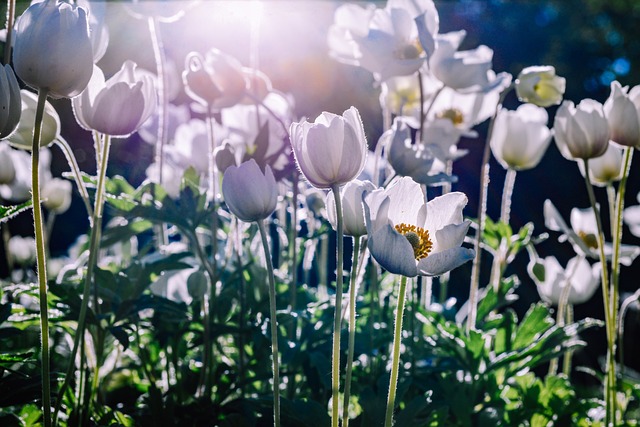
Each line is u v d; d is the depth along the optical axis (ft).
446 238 1.43
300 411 1.73
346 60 2.32
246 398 1.89
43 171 2.79
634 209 2.89
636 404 2.92
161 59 2.30
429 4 2.15
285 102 2.41
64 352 2.45
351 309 1.48
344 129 1.45
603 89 12.84
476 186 7.84
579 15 13.17
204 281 2.00
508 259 2.39
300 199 2.44
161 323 2.02
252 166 1.53
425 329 2.29
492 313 2.42
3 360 1.65
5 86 1.42
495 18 12.67
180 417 1.88
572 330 2.08
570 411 2.06
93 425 1.84
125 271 2.00
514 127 2.39
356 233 1.50
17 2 3.97
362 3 5.86
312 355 1.94
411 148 1.95
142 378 2.22
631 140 1.91
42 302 1.47
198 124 2.55
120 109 1.63
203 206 2.01
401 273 1.37
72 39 1.44
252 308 2.03
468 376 2.19
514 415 2.03
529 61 12.65
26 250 3.00
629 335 4.77
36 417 1.85
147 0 2.05
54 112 1.88
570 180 8.90
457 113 2.51
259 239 2.41
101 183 1.68
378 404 1.77
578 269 2.54
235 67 2.13
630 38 13.05
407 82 2.42
